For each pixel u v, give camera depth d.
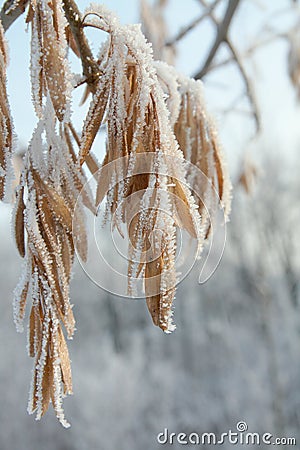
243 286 3.93
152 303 0.30
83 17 0.32
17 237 0.31
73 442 2.78
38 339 0.31
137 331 4.23
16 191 0.32
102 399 2.92
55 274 0.31
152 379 3.26
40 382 0.30
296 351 3.39
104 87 0.31
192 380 3.35
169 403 3.04
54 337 0.31
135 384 3.10
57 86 0.31
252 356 3.47
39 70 0.31
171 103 0.37
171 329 0.30
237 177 0.76
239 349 3.55
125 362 3.55
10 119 0.31
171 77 0.37
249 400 3.03
